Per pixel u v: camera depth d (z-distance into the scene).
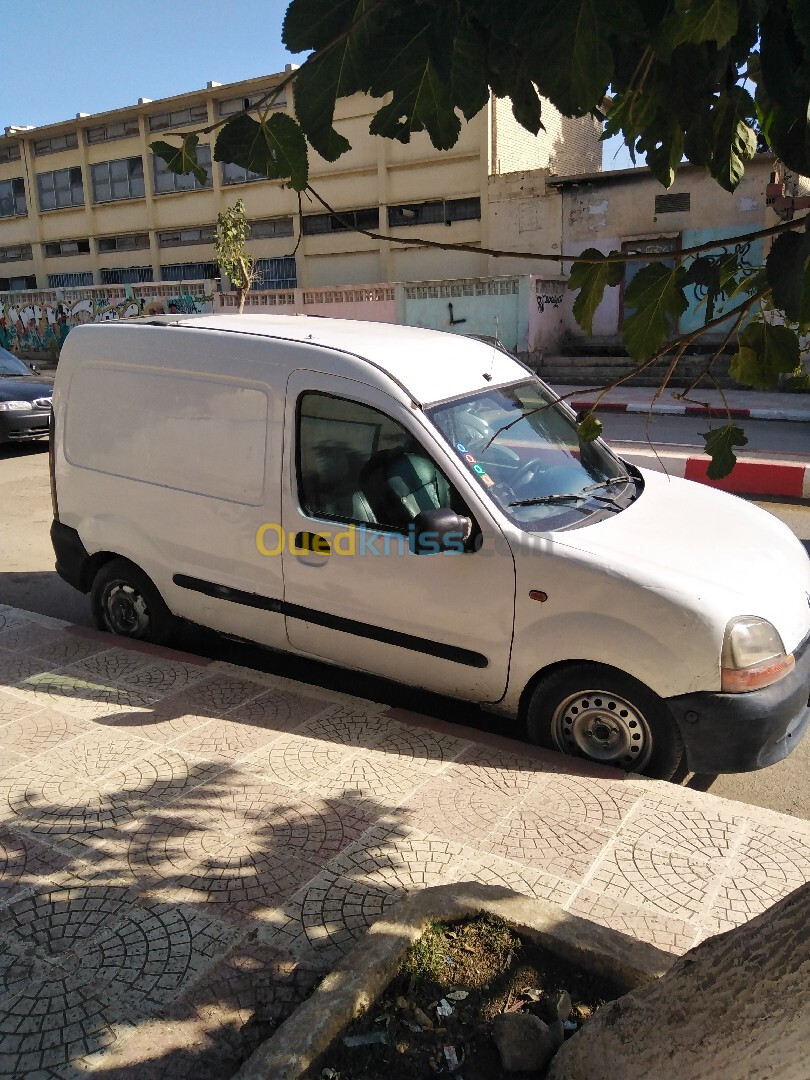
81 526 5.27
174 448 4.77
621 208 21.78
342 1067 2.22
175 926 2.81
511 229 23.80
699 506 4.46
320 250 28.09
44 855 3.17
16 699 4.46
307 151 1.37
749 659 3.48
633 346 1.63
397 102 1.36
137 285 30.00
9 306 34.47
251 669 4.85
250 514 4.50
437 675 4.14
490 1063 2.25
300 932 2.78
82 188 33.66
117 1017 2.46
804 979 1.62
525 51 1.12
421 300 23.47
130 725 4.17
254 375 4.45
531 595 3.77
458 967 2.50
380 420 4.11
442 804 3.51
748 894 2.99
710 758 3.58
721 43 1.13
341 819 3.40
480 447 4.15
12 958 2.68
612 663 3.65
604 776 3.71
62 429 5.29
